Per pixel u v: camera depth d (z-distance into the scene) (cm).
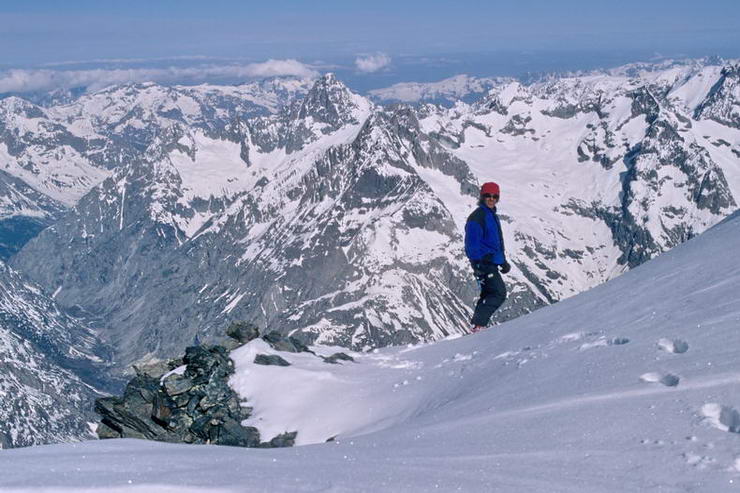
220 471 726
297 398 1859
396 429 1202
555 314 1711
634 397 891
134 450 849
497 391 1238
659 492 626
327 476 703
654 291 1446
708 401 796
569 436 815
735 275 1272
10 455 782
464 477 703
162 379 1962
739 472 632
